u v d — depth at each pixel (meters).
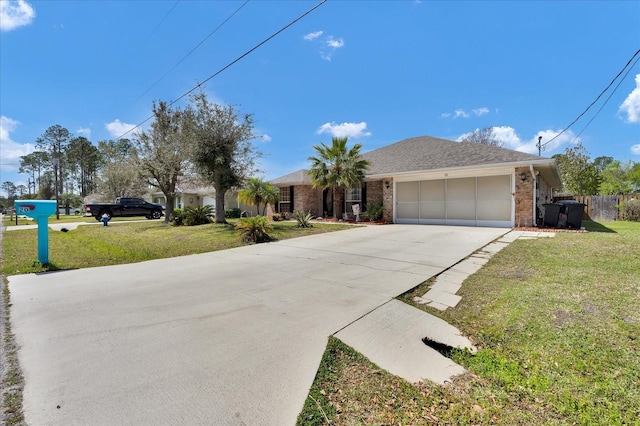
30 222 21.64
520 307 3.80
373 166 17.31
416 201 15.59
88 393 2.25
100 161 53.81
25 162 63.53
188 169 15.66
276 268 6.40
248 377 2.49
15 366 2.62
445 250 7.86
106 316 3.78
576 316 3.46
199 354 2.84
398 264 6.46
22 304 4.22
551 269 5.48
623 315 3.42
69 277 5.79
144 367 2.62
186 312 3.92
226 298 4.47
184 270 6.37
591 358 2.68
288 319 3.67
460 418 2.08
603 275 4.94
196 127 13.19
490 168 13.06
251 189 19.05
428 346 3.11
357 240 9.93
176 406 2.12
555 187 19.88
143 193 28.75
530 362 2.71
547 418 2.06
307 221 13.80
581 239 8.48
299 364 2.69
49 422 1.94
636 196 17.16
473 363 2.78
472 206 14.04
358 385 2.44
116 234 13.21
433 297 4.41
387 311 3.88
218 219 14.16
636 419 2.00
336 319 3.65
